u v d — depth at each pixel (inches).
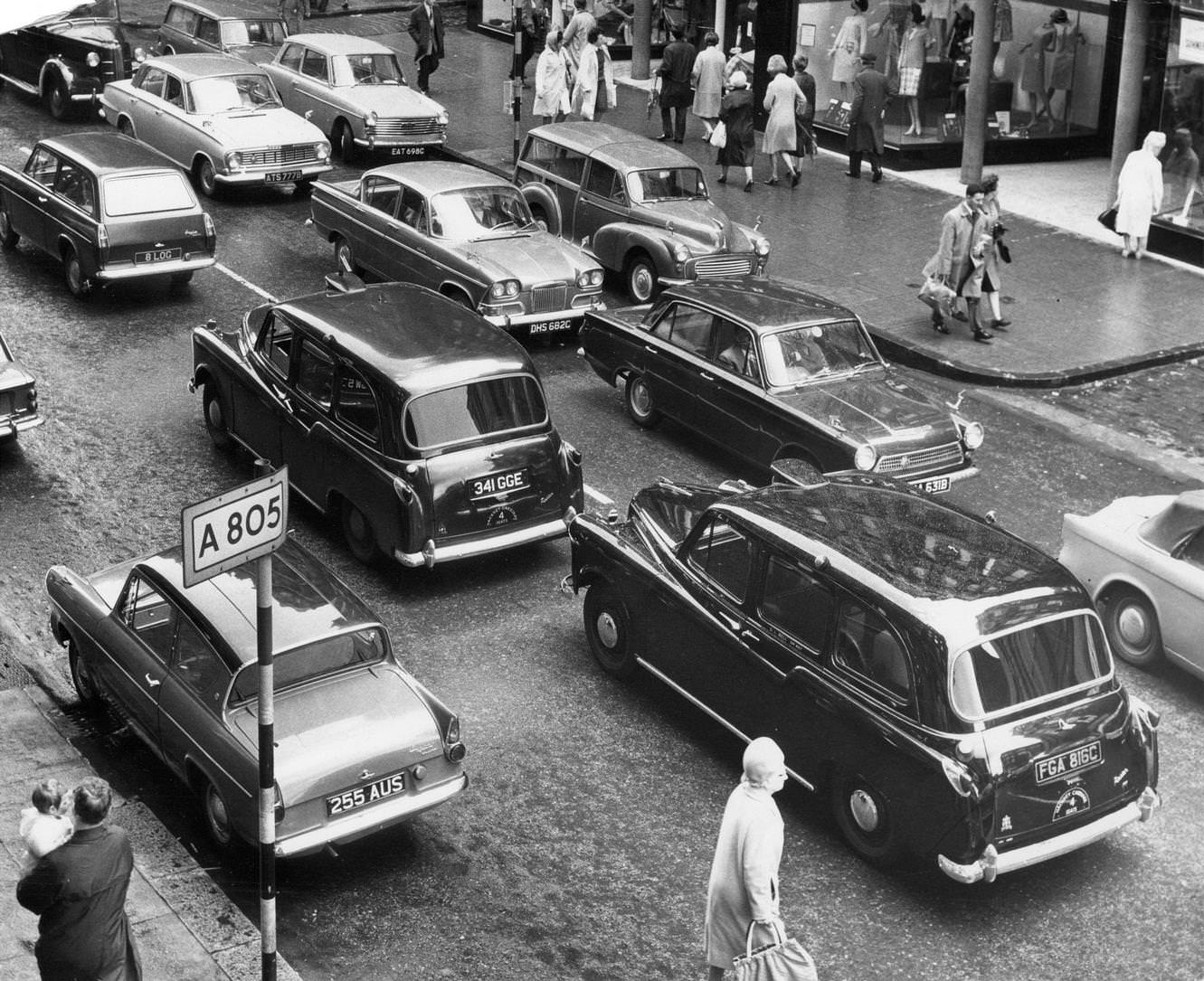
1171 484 572.4
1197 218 818.2
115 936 259.9
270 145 841.5
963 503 549.6
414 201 690.2
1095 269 800.9
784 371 541.3
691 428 574.6
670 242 709.9
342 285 628.4
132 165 695.7
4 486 528.1
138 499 523.5
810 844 362.9
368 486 472.1
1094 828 343.0
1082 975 323.3
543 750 398.3
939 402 543.5
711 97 992.9
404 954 322.3
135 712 371.6
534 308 657.6
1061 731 336.8
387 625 457.4
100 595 398.9
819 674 358.9
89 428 576.7
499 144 979.3
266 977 282.2
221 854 354.3
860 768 349.7
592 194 761.0
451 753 346.6
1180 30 808.9
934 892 347.9
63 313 690.2
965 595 346.6
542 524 485.1
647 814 373.7
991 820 327.6
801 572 366.3
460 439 467.8
